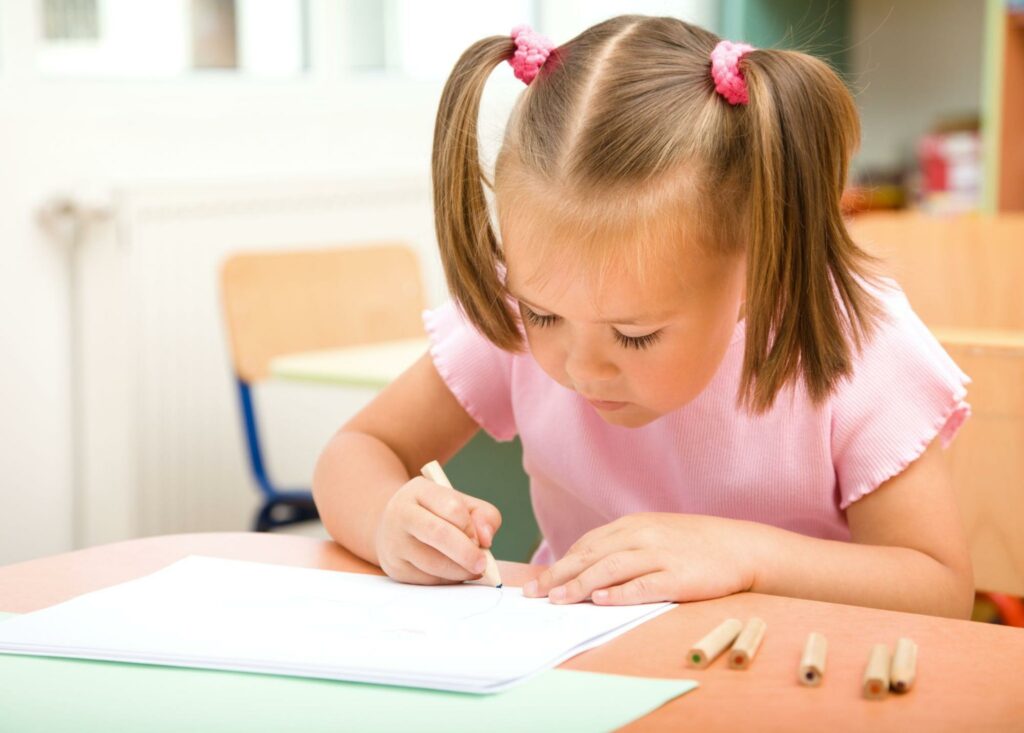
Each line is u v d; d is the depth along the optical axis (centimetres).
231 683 70
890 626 76
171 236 259
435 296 311
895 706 64
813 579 87
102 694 68
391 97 314
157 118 267
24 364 251
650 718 63
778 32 331
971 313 214
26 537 253
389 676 69
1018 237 211
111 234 253
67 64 267
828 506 105
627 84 84
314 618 79
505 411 121
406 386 119
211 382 269
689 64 86
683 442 107
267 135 285
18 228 249
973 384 127
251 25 296
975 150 314
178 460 264
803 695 65
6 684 70
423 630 76
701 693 66
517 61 92
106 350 255
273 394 284
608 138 82
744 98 84
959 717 62
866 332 87
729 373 104
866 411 100
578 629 75
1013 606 196
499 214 86
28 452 252
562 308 83
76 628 78
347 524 98
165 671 72
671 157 82
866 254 88
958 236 215
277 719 64
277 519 237
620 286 81
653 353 84
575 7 344
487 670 69
